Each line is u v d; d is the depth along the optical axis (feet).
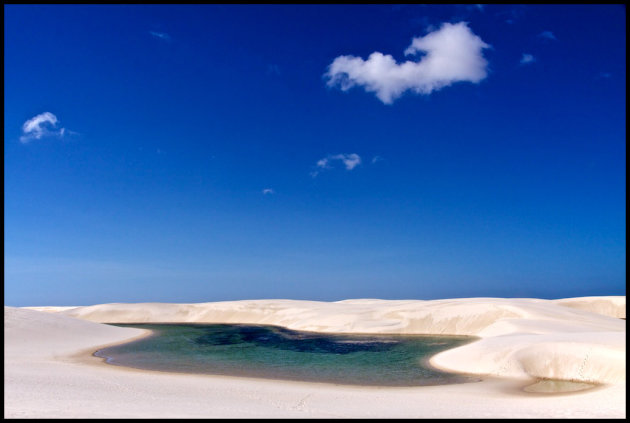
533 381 90.02
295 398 75.46
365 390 86.48
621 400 70.38
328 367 114.83
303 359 128.26
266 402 71.05
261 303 305.53
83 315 303.89
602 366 86.28
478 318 184.85
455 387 88.38
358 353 137.80
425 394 80.94
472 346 118.52
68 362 118.93
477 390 84.48
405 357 127.85
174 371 109.91
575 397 75.15
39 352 132.67
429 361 119.85
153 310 303.48
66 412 51.31
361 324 200.85
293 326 221.87
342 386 91.20
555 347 97.04
